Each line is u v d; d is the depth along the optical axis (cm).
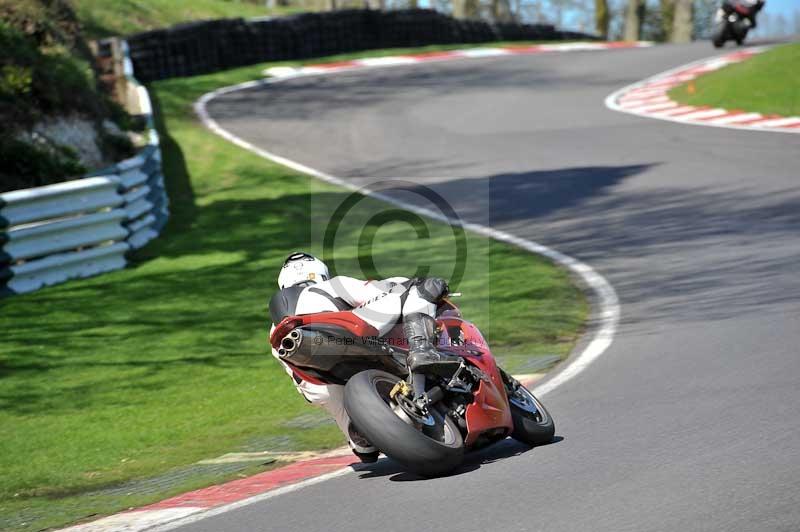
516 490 1798
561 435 2198
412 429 1875
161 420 2867
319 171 7300
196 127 9194
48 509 2175
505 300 3972
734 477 1709
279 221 5972
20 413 3019
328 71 12719
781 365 2561
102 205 4975
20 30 7606
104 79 10381
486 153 7512
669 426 2125
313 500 1930
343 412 2075
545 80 11438
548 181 6419
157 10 15262
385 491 1920
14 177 5653
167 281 4744
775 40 13612
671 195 5628
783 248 4147
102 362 3541
